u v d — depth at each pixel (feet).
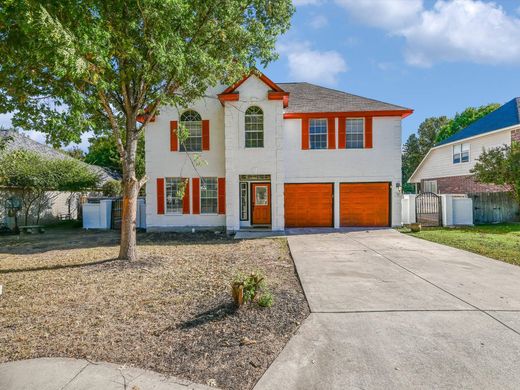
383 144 48.26
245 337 12.39
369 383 9.53
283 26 28.40
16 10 14.30
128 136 26.58
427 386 9.37
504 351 11.32
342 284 19.58
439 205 50.62
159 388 9.22
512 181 46.03
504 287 18.70
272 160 44.16
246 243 36.42
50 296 17.53
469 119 116.26
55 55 15.17
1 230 49.62
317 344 11.93
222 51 27.14
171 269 23.67
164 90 26.94
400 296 17.24
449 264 24.64
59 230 52.16
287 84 59.06
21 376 9.80
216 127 47.39
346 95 53.57
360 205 48.96
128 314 14.79
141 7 20.04
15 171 50.08
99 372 10.00
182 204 47.57
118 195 79.77
